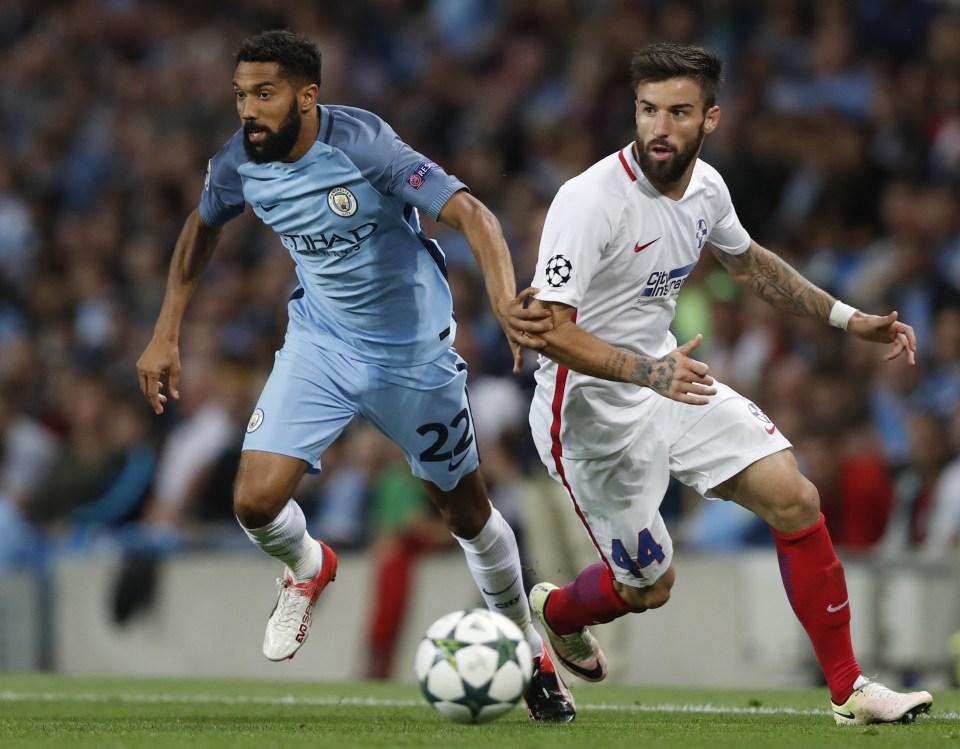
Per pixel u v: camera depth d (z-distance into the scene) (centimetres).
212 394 4053
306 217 1845
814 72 4759
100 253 5309
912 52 4825
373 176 1809
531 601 2041
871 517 3212
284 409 1866
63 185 5856
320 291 1908
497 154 4906
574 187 1745
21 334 4912
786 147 4466
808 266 4153
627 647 3014
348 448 3788
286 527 1862
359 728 1770
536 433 1945
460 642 1678
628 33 5062
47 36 6469
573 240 1720
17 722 1930
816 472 3231
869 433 3372
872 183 4341
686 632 3089
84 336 4997
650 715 2059
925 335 3812
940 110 4478
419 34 5853
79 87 6194
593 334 1808
